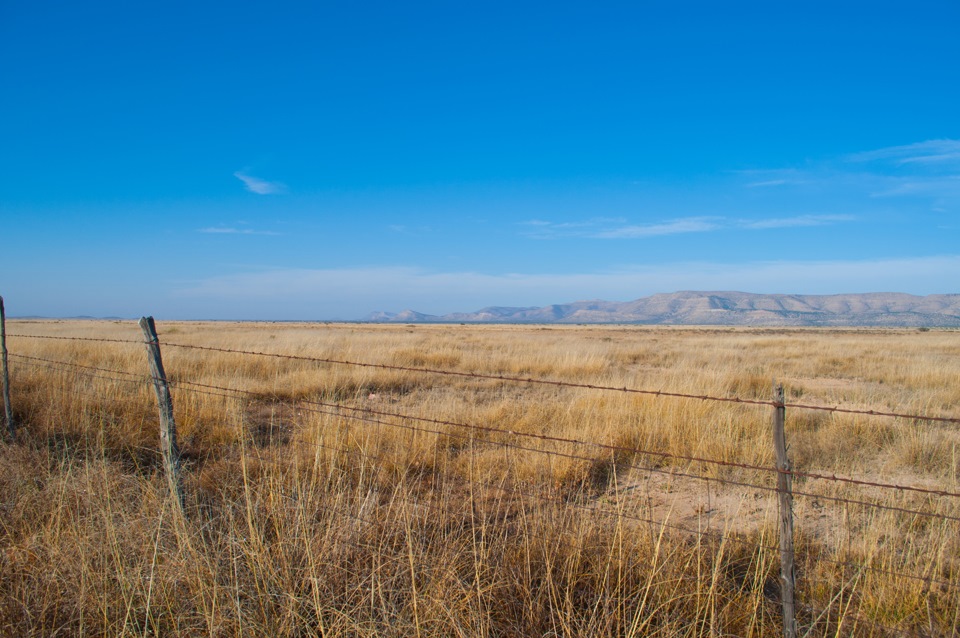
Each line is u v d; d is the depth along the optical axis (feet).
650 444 23.59
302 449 19.26
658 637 10.32
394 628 9.88
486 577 11.66
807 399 38.06
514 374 49.06
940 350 83.61
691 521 15.87
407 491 16.19
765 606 11.44
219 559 11.60
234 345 65.57
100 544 11.63
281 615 10.39
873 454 23.59
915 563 12.48
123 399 26.81
